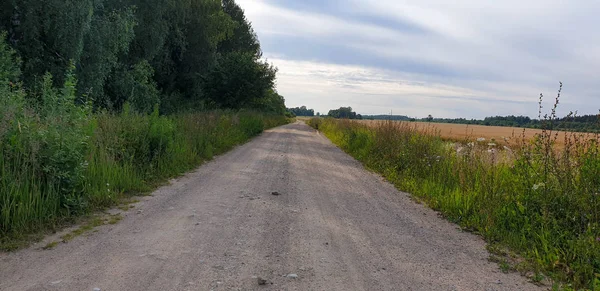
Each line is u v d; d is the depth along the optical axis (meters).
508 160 8.20
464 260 4.86
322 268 4.30
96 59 19.72
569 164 6.17
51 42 18.23
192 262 4.27
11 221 4.95
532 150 6.98
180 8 32.03
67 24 17.47
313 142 24.00
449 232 6.05
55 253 4.38
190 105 33.34
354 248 5.04
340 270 4.28
